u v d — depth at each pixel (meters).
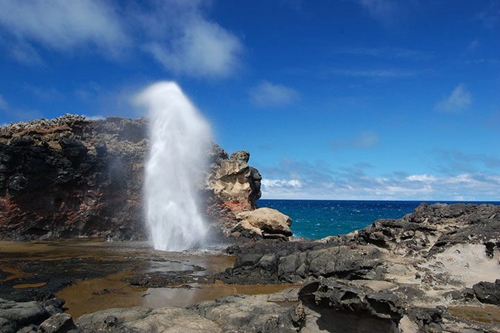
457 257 21.66
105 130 48.53
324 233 70.19
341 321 12.68
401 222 26.94
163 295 19.59
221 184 51.06
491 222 23.48
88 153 45.34
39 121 48.72
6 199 40.00
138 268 26.09
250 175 52.50
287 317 13.95
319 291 13.14
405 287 18.28
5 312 12.73
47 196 42.00
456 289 18.08
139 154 48.00
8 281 21.42
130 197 46.69
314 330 13.12
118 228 45.22
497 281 17.02
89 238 43.12
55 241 40.25
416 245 24.89
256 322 13.83
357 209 157.38
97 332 13.02
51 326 12.32
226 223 48.69
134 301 18.33
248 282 23.00
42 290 19.22
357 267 21.23
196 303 17.14
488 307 16.39
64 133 45.81
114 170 46.03
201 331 13.28
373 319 11.98
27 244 37.31
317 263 22.81
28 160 40.50
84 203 43.94
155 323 13.70
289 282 23.06
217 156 54.12
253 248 31.02
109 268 25.70
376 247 25.05
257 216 43.88
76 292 19.72
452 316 15.17
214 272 25.58
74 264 26.91
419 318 14.07
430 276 19.72
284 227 42.06
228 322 14.12
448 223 25.67
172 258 30.95
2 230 39.69
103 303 17.91
